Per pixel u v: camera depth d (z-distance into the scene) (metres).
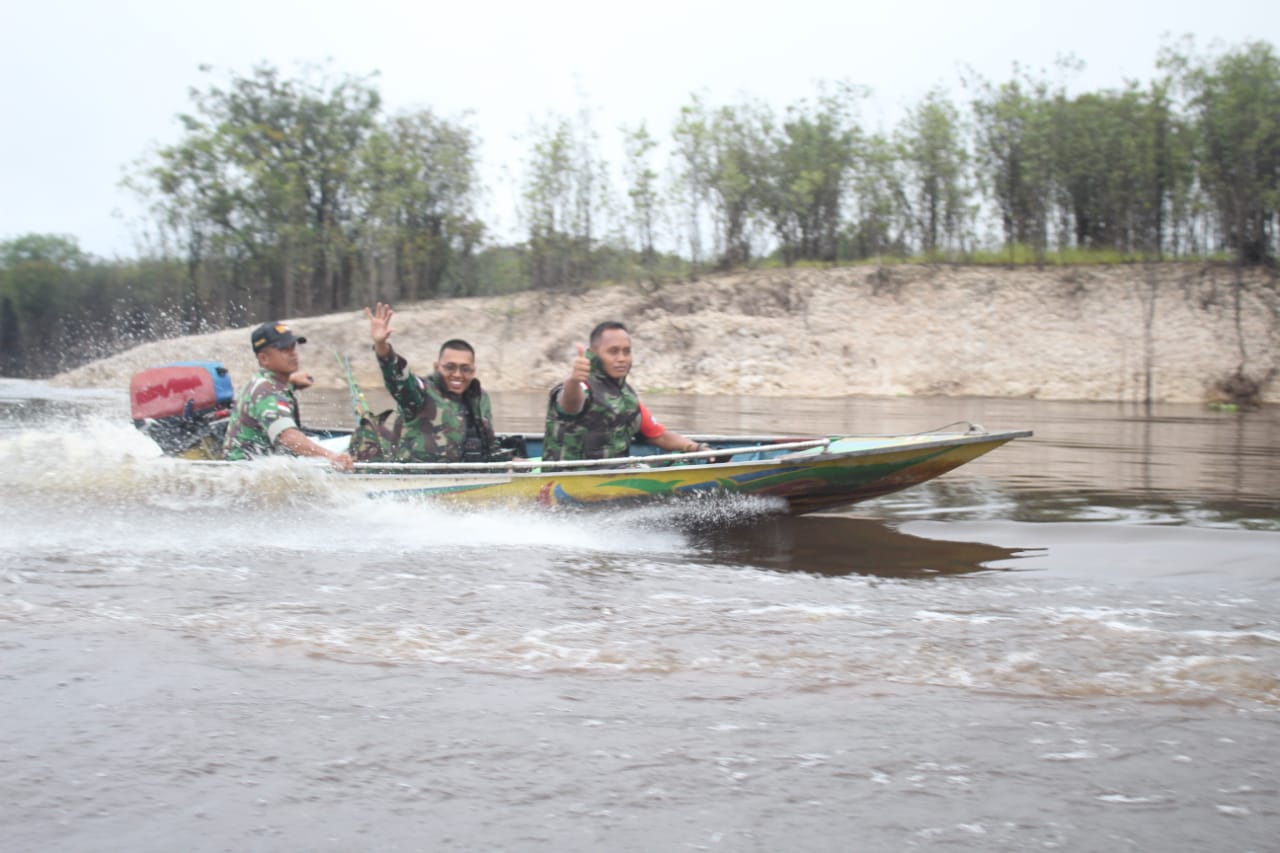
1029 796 2.57
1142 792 2.59
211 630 3.82
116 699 3.14
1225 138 25.56
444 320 28.92
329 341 28.73
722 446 7.49
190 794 2.57
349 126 37.19
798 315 26.58
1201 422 15.77
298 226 34.66
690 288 28.33
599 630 3.88
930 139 28.50
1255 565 5.16
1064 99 27.91
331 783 2.63
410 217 33.19
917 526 6.34
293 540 5.59
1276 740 2.90
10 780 2.63
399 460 6.52
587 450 6.45
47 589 4.39
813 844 2.35
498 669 3.44
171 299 35.66
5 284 40.81
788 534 6.11
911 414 17.22
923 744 2.87
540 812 2.49
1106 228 28.86
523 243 30.55
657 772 2.69
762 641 3.75
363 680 3.33
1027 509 7.02
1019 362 24.39
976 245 29.03
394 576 4.73
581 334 27.34
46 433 7.30
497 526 6.06
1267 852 2.32
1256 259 26.23
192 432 7.09
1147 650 3.66
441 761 2.75
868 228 30.09
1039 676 3.40
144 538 5.52
